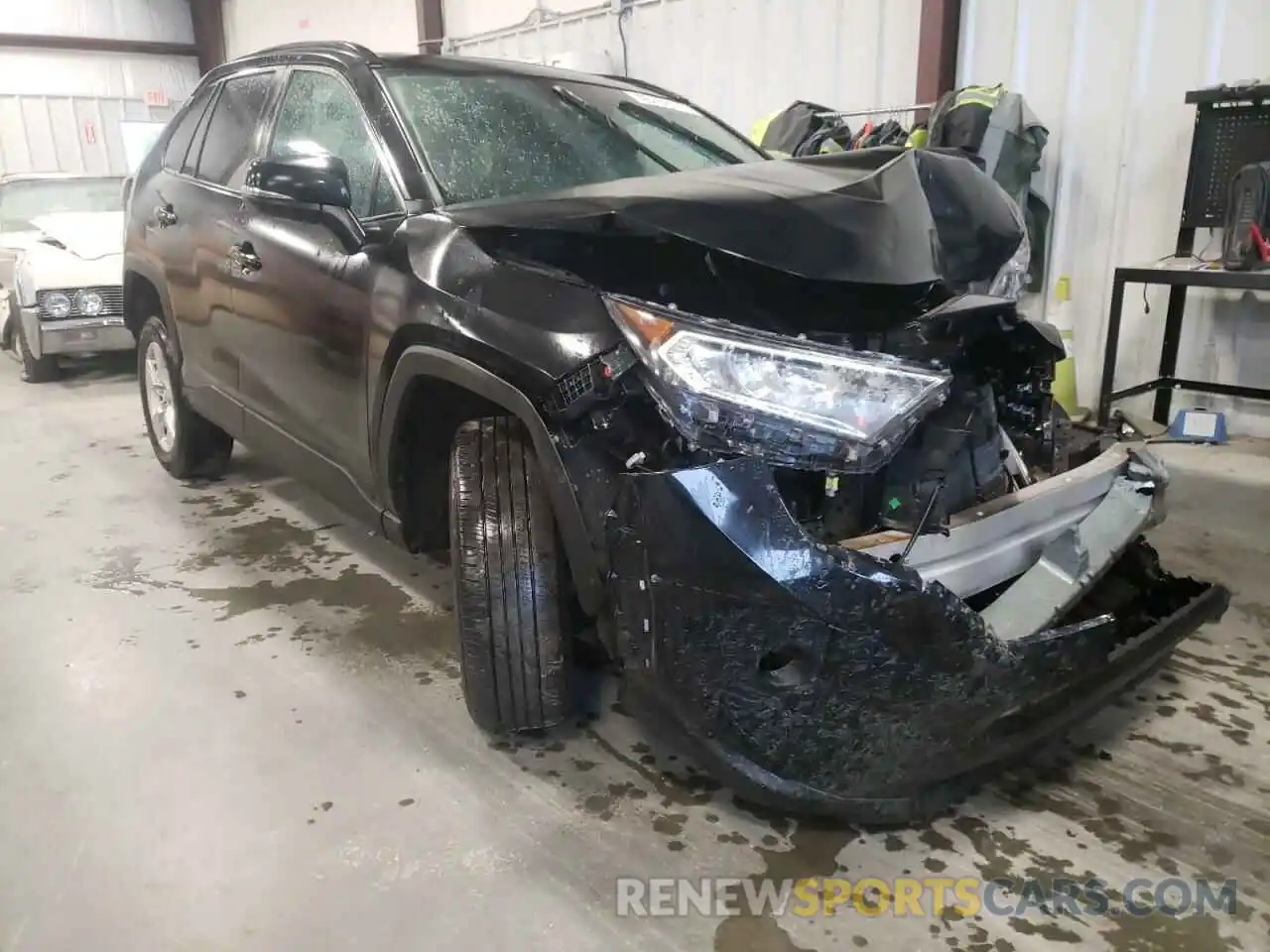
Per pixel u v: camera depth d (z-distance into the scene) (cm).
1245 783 195
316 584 295
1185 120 447
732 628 149
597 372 158
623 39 690
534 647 193
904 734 155
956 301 172
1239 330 451
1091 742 210
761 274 173
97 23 1095
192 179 322
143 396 404
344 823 184
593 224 174
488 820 185
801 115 521
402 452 216
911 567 156
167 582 297
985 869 171
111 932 157
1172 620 197
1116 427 229
